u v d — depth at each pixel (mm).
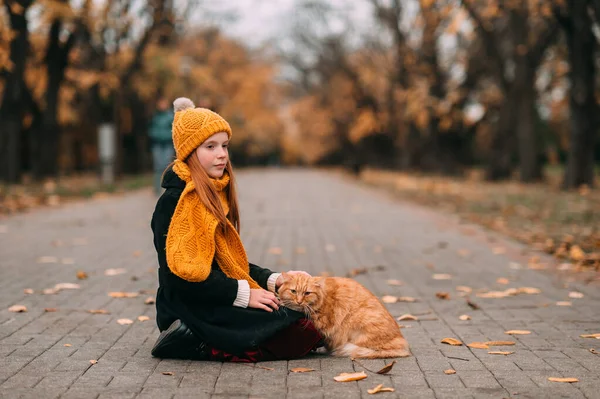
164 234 3900
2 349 4258
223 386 3547
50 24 21234
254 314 3957
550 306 5613
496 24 27484
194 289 3857
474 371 3812
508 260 8133
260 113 55750
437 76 28891
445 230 11422
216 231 3943
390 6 32656
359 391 3461
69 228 11102
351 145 54062
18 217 12703
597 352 4203
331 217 13688
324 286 4020
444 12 20609
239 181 32281
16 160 19797
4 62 17484
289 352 4016
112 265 7633
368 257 8406
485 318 5195
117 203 16109
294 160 81438
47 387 3520
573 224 11258
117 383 3594
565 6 18531
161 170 16922
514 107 25250
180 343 4004
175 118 4008
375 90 40312
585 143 19375
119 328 4852
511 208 14344
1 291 6160
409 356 4086
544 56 24969
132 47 27188
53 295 6012
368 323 4031
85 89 27516
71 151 36062
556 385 3562
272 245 9414
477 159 46938
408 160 36688
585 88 19078
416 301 5859
